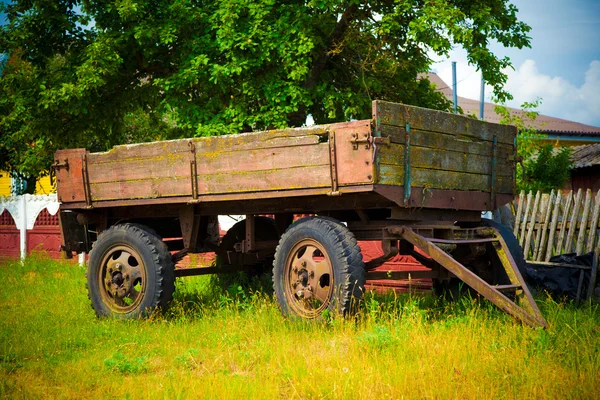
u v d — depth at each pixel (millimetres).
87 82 12234
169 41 12234
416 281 9367
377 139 6109
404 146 6441
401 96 13609
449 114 7047
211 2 12961
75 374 5402
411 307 6609
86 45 13867
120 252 8156
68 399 4805
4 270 13539
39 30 13766
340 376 4836
